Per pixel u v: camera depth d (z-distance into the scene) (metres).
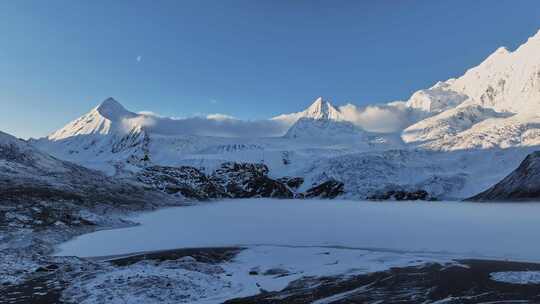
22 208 77.94
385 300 30.86
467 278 36.66
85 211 87.06
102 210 97.50
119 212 102.19
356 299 31.36
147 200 129.75
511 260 45.19
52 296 32.50
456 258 47.09
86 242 64.25
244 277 40.03
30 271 40.69
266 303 30.97
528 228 71.38
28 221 72.19
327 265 45.06
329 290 34.25
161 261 48.06
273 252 54.12
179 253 54.28
